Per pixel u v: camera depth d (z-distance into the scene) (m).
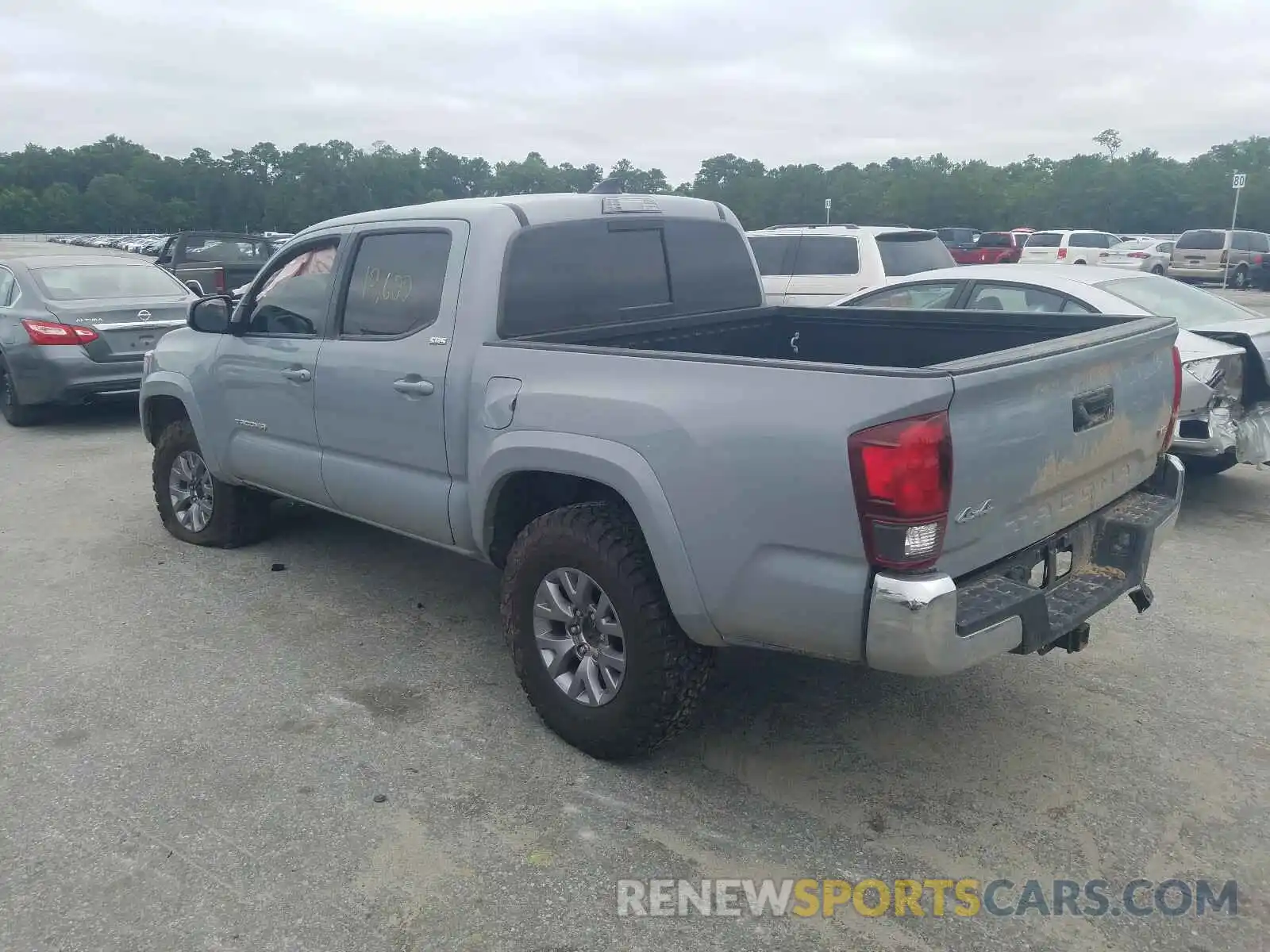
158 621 4.90
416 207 4.32
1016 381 2.89
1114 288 6.71
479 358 3.84
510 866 3.04
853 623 2.87
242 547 5.97
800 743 3.74
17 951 2.68
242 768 3.57
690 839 3.17
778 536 2.96
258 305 5.02
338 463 4.61
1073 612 3.22
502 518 3.94
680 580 3.19
